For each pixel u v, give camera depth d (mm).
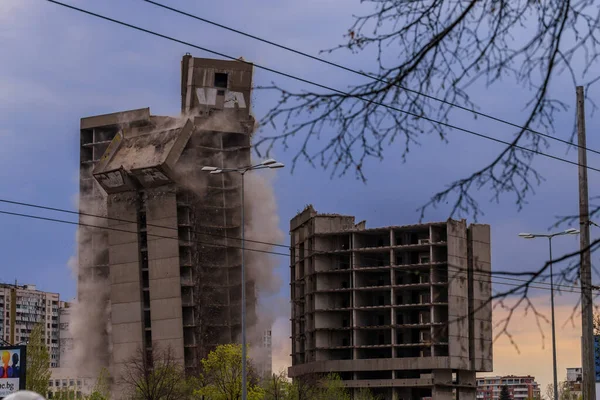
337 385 153625
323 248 188125
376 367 177125
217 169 78500
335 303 187000
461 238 177375
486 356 176125
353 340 181500
